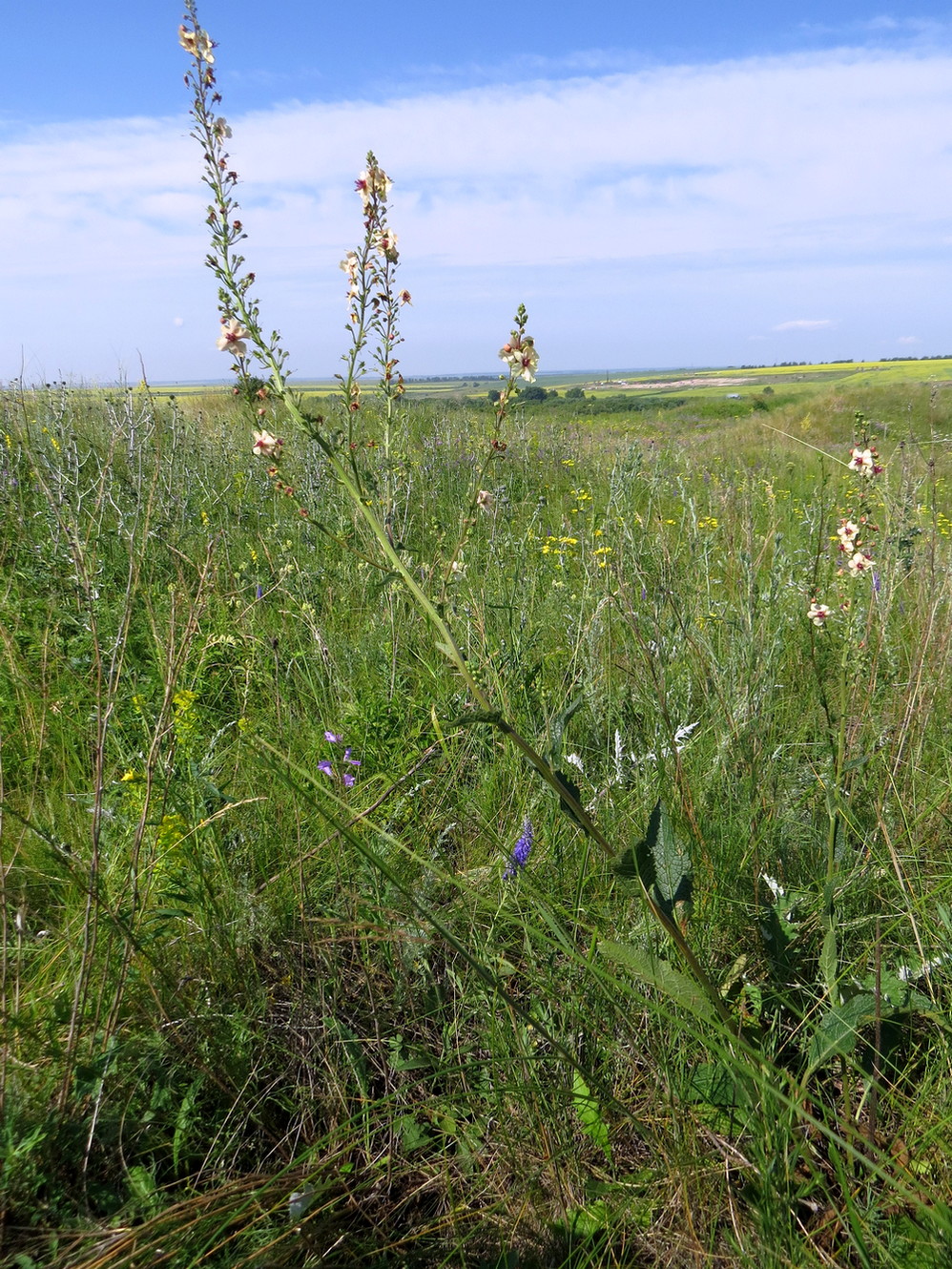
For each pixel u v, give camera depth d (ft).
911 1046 5.58
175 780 7.34
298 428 5.37
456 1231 4.90
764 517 19.42
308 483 16.57
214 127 5.50
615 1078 5.69
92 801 7.68
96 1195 4.70
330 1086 5.67
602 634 10.19
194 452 19.81
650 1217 4.81
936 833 7.77
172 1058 5.48
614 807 7.86
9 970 5.90
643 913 6.33
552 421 38.06
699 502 20.56
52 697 9.51
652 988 5.90
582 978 6.05
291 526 16.05
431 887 6.90
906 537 9.34
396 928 6.30
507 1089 5.11
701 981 4.47
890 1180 3.87
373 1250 4.65
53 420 18.92
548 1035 4.87
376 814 7.76
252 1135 5.41
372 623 12.05
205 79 5.50
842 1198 4.88
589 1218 4.85
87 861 6.82
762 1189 4.61
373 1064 5.98
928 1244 4.20
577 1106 5.35
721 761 8.46
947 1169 4.75
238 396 5.77
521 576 13.64
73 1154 4.87
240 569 13.37
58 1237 4.36
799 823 7.79
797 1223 4.76
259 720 9.55
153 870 6.59
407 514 16.78
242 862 7.37
